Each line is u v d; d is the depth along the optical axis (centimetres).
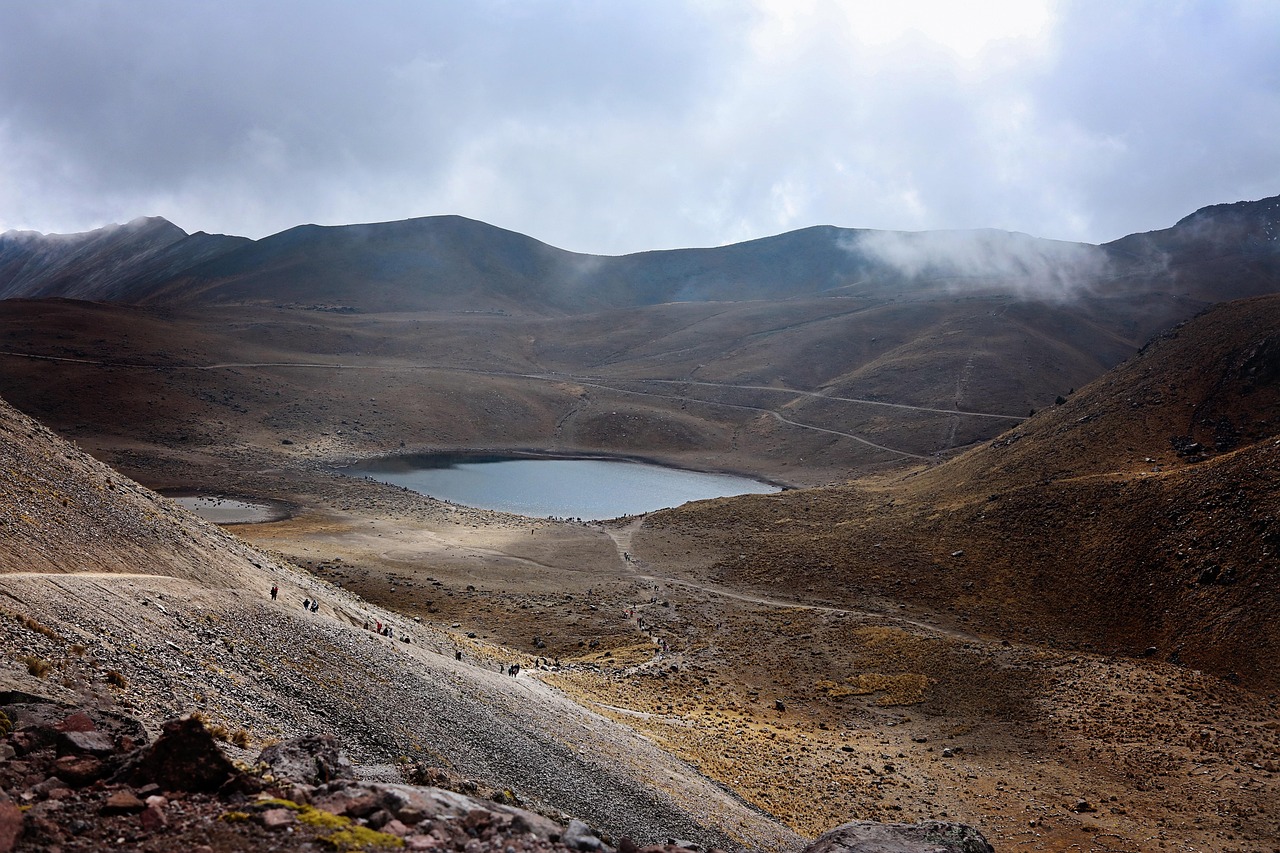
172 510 5506
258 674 2791
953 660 7588
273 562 6134
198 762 1238
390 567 10981
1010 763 5475
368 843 1088
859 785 4775
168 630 2750
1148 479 10500
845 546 11662
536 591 10338
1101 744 5612
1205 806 4528
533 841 1256
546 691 5484
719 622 9200
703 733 5503
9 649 1811
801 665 7781
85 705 1609
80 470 4628
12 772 1180
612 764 3769
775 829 3666
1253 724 5666
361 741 2608
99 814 1084
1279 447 9375
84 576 2978
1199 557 8725
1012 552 10438
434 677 4128
